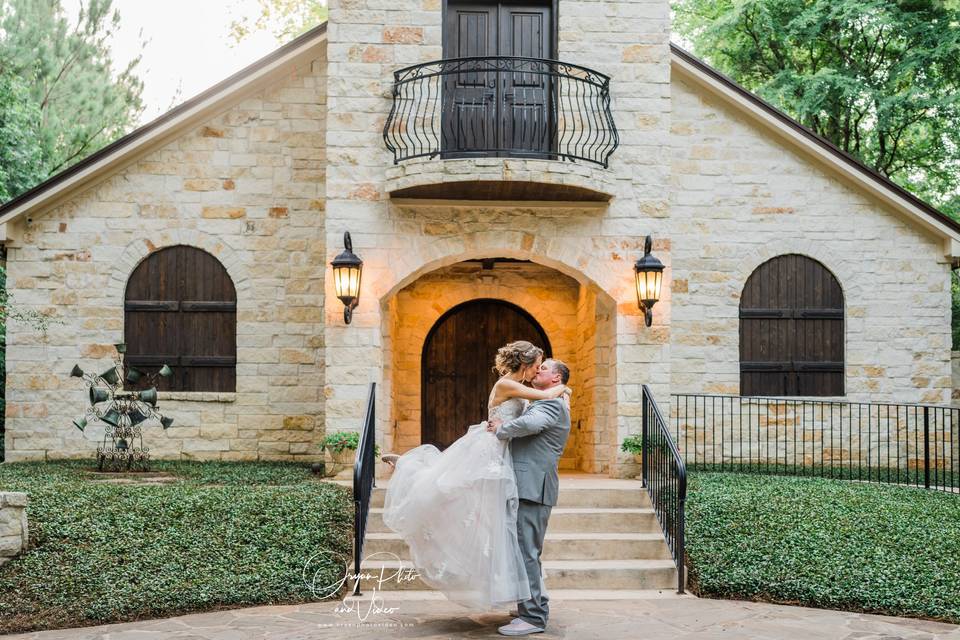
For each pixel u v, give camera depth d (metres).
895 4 15.90
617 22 10.20
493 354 12.88
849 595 6.42
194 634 5.58
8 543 6.65
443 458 5.71
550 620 5.98
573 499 8.42
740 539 7.45
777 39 17.50
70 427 11.52
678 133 12.13
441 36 10.05
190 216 11.73
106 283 11.62
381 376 10.23
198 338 11.72
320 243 11.80
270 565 6.84
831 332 12.13
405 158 9.57
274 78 11.84
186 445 11.60
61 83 19.11
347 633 5.59
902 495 9.20
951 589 6.51
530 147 10.23
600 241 10.04
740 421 11.34
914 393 12.10
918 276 12.17
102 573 6.50
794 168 12.18
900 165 18.69
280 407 11.66
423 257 9.94
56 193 11.41
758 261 12.09
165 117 11.45
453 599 5.51
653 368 9.90
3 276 13.52
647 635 5.57
